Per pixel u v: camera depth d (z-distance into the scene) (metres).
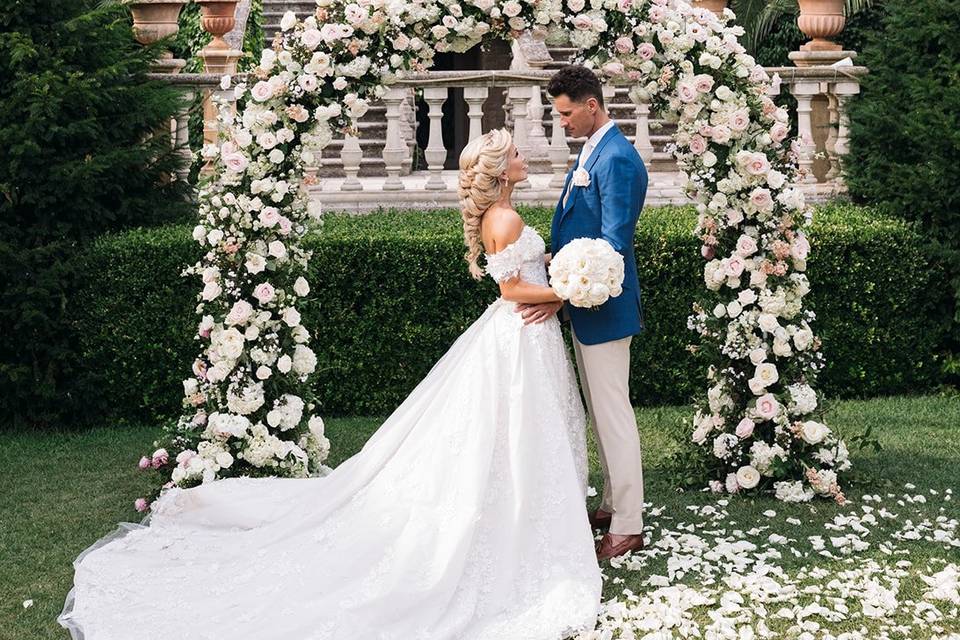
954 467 5.83
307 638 3.97
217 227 5.27
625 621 4.13
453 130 15.69
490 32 5.14
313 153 5.18
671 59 5.18
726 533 5.06
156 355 6.83
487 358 4.49
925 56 7.45
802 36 11.31
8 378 6.80
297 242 5.38
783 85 9.30
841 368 7.30
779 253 5.40
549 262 4.96
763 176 5.35
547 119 11.32
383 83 5.23
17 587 4.55
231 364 5.23
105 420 6.99
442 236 6.87
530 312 4.57
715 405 5.59
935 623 4.08
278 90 5.05
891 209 7.43
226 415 5.25
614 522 4.79
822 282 7.11
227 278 5.26
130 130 7.11
